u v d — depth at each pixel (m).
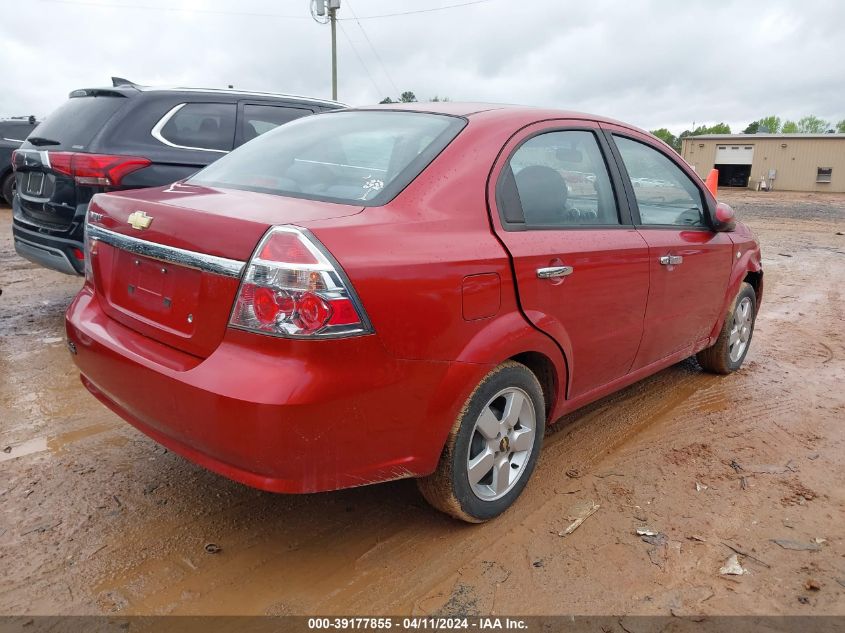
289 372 2.02
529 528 2.80
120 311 2.63
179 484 3.04
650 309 3.50
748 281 4.95
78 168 4.79
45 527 2.67
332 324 2.04
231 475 2.20
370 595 2.37
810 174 39.66
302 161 2.88
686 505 3.01
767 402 4.28
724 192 38.50
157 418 2.35
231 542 2.63
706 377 4.75
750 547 2.70
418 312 2.25
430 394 2.35
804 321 6.57
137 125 5.27
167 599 2.31
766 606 2.36
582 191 3.16
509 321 2.61
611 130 3.49
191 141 5.54
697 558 2.62
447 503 2.61
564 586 2.44
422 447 2.40
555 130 3.12
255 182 2.81
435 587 2.42
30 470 3.11
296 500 2.95
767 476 3.29
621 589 2.43
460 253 2.41
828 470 3.38
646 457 3.47
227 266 2.13
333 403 2.08
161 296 2.41
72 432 3.51
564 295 2.86
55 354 4.70
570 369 3.03
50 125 5.54
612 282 3.14
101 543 2.59
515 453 2.88
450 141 2.71
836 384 4.68
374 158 2.73
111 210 2.71
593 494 3.08
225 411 2.05
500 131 2.85
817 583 2.48
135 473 3.12
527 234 2.74
